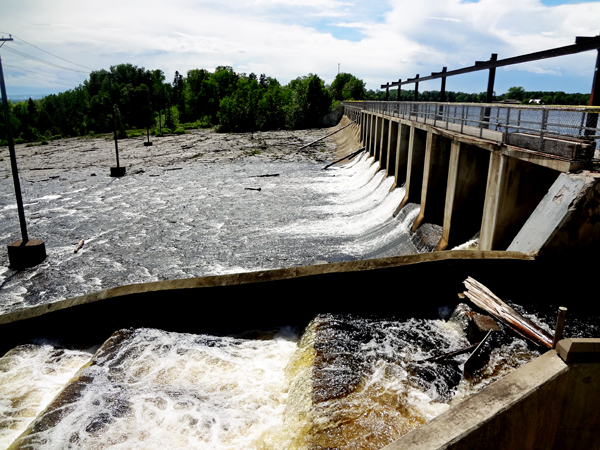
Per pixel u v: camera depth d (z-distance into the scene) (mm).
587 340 6375
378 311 13055
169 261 25078
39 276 23391
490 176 16578
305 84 111625
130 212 35125
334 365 10430
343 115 103375
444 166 24641
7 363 12102
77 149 82562
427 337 11828
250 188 42750
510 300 12930
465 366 10234
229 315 13383
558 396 6383
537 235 13414
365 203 35062
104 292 13617
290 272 13352
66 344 12984
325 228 29750
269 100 114125
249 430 8977
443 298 13250
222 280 13344
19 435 9109
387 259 13328
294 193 40656
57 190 44031
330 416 8766
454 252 13398
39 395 10742
